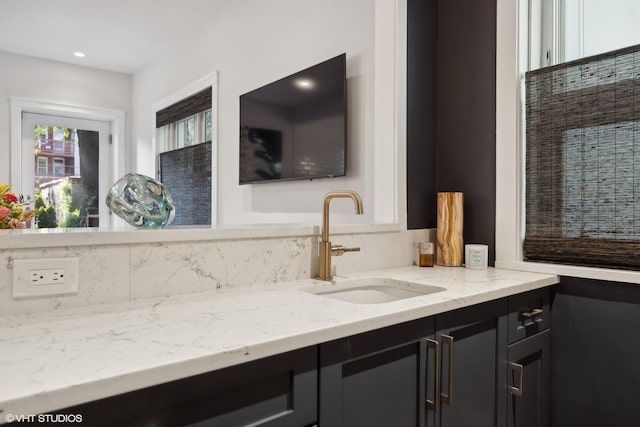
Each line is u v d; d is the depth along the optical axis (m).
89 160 4.71
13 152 4.20
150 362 0.63
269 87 2.74
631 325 1.42
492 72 1.78
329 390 0.86
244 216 3.10
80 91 4.57
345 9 2.31
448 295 1.18
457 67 1.90
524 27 1.73
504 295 1.31
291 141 2.57
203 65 3.60
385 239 1.70
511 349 1.39
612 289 1.46
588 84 1.55
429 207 1.92
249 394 0.75
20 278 0.92
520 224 1.72
